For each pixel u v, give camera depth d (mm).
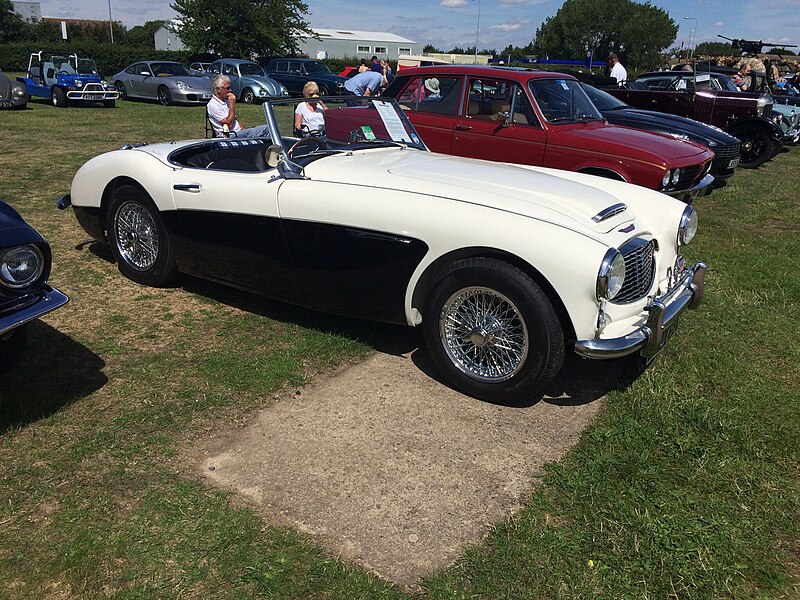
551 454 2994
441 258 3344
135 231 4738
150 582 2209
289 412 3268
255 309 4504
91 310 4387
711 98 11602
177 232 4414
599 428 3152
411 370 3748
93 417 3150
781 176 10758
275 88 20656
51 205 7055
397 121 4824
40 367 3598
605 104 9180
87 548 2338
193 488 2674
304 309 4523
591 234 3105
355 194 3547
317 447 2988
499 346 3297
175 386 3455
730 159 8969
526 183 3633
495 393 3340
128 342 3945
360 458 2920
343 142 4418
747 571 2320
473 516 2576
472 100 7074
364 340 4055
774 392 3539
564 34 79875
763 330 4379
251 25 35438
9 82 17172
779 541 2467
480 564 2314
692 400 3420
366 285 3643
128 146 4922
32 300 2869
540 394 3344
